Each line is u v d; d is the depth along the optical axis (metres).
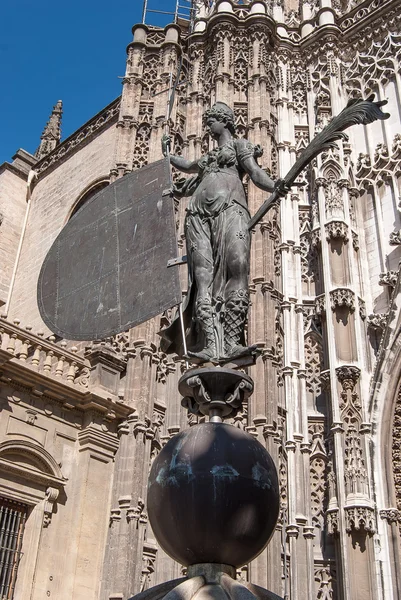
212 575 4.75
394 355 16.50
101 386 15.81
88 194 24.53
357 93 21.81
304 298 18.42
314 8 24.41
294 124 21.58
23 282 25.36
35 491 13.94
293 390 16.94
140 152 20.75
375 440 15.83
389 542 14.56
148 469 15.41
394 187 19.33
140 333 16.97
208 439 5.02
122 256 6.53
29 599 13.00
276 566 14.19
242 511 4.76
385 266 18.44
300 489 15.63
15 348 14.84
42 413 14.59
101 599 13.81
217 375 5.34
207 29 22.81
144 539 14.59
